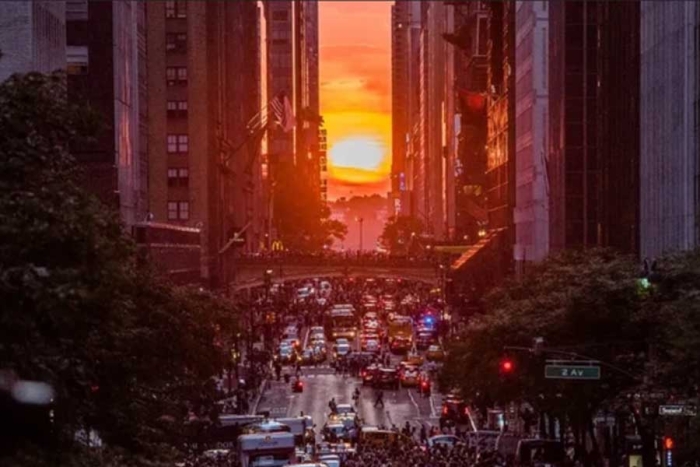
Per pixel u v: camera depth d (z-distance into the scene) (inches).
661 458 5285.4
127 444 3139.8
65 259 2326.5
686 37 7509.8
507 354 5270.7
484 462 5477.4
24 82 2514.8
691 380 4562.0
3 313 2255.2
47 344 2375.7
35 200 2303.2
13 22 5753.0
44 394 2394.2
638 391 4854.8
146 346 3996.1
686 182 7490.2
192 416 6368.1
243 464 5103.3
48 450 2477.9
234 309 6072.8
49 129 2532.0
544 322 5703.7
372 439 6875.0
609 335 5561.0
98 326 2544.3
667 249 6855.3
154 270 5270.7
